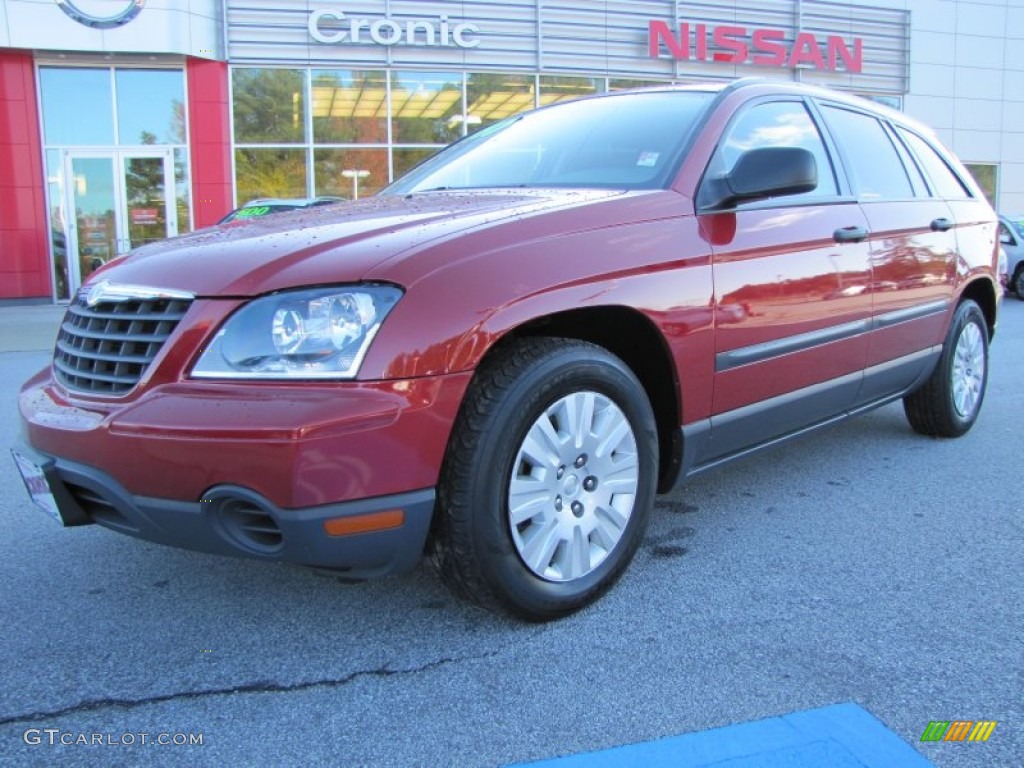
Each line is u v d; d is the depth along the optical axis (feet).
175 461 7.61
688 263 9.87
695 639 8.82
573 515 9.12
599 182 10.94
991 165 74.33
